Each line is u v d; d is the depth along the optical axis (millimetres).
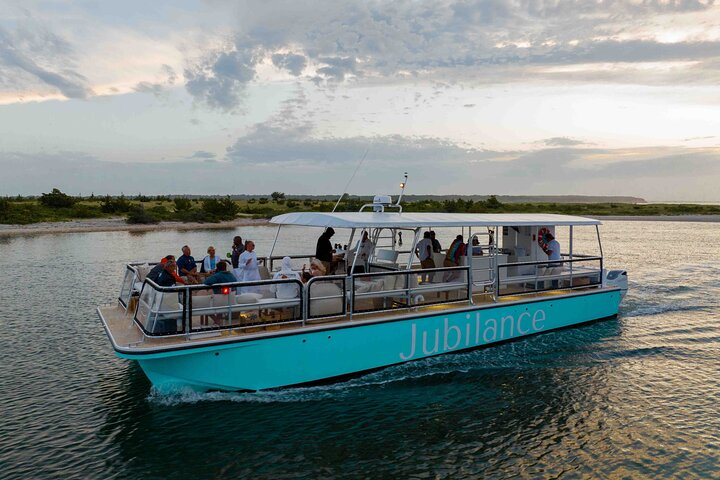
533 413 8398
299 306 8969
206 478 6488
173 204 98875
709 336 12891
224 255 32375
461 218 11000
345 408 8453
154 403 8500
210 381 8211
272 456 7008
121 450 7180
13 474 6586
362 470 6676
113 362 11156
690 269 25172
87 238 45812
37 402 8914
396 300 10219
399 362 9859
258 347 8422
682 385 9648
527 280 12133
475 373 10062
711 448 7277
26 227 56156
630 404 8781
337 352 9141
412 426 7898
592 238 45250
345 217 9797
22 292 19703
